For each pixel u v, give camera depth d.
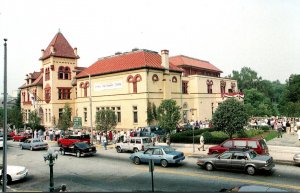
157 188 15.46
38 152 31.62
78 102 51.56
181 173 18.78
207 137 29.91
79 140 32.84
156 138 33.47
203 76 54.25
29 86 63.72
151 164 13.73
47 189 16.42
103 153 28.94
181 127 39.81
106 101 46.50
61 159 26.17
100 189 15.77
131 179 17.77
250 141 21.22
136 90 42.28
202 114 53.38
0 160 26.67
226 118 27.67
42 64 57.19
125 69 43.22
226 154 18.72
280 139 31.88
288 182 15.73
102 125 35.38
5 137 14.44
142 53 44.62
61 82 54.75
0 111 56.31
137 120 42.22
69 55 55.88
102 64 49.50
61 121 42.59
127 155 27.20
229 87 62.47
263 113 69.06
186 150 27.91
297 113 46.34
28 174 20.44
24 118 61.03
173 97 46.66
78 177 18.94
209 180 16.73
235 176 17.48
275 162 21.33
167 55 44.91
